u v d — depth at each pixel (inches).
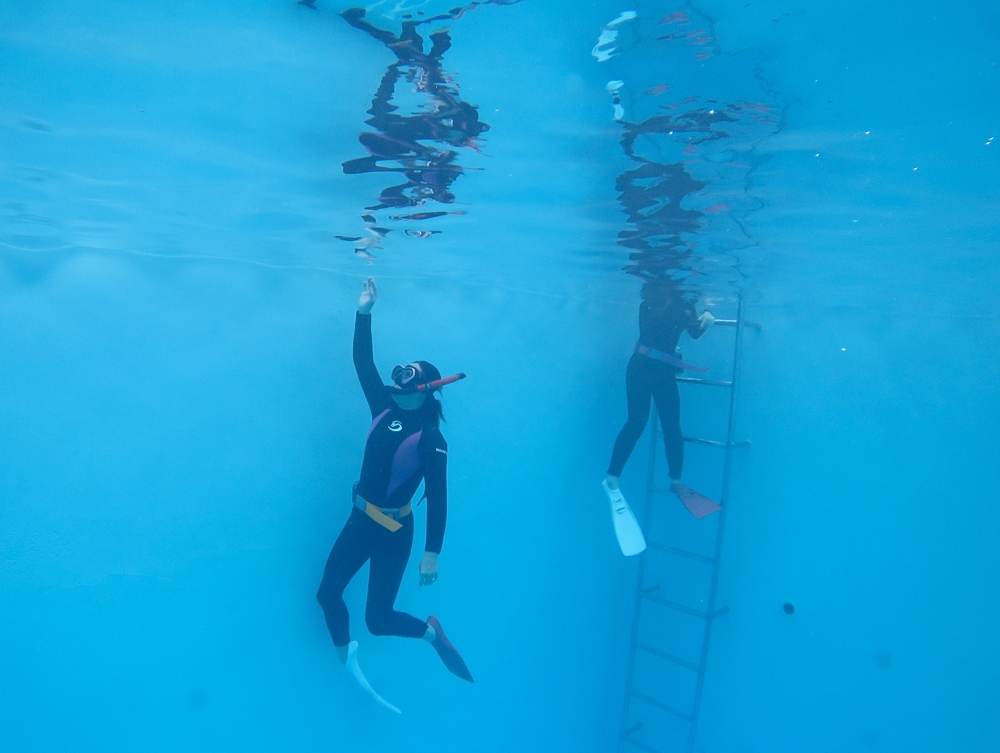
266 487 189.6
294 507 194.4
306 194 163.9
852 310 274.5
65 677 161.3
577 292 279.1
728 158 146.4
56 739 160.2
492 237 205.0
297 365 197.8
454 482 233.9
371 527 169.8
